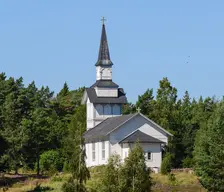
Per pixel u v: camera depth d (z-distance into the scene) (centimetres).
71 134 18338
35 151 19138
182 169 16200
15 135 18738
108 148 16875
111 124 17775
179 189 13588
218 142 12638
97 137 17575
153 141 16675
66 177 15575
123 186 9400
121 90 19938
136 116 17088
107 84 19575
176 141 17862
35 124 19175
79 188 9744
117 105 19612
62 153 19600
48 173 18088
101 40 19825
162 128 17250
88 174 9819
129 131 17012
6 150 18175
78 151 9862
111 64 19662
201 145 12900
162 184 14175
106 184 9469
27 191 14012
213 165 12488
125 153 16675
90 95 19538
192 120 18562
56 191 13425
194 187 13800
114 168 9556
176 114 18712
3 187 14725
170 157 16300
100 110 19488
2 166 16888
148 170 9681
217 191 12538
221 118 12975
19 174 18588
